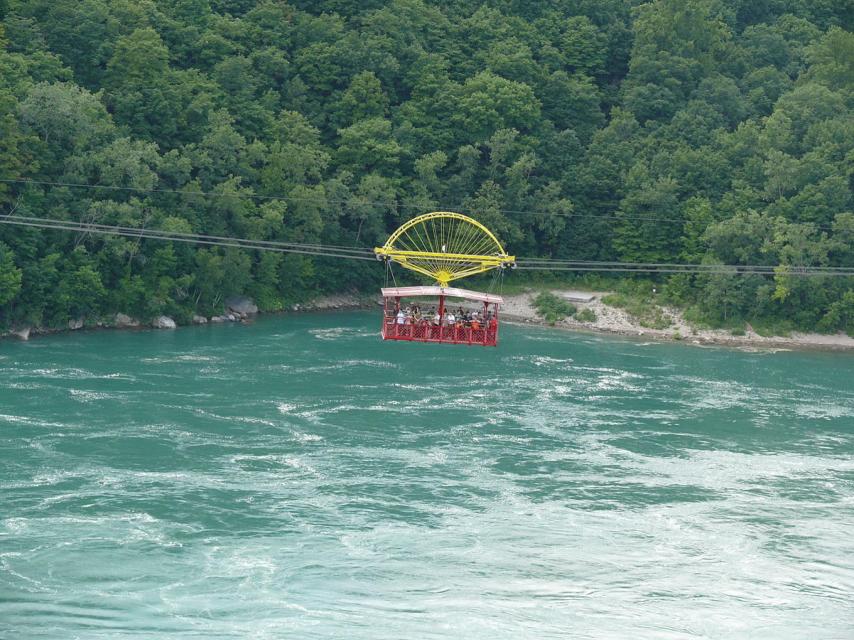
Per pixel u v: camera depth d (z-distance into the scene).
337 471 100.06
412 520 89.88
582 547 86.31
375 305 197.88
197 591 76.81
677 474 103.00
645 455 108.25
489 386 133.38
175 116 181.12
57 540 83.00
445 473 100.88
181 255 167.00
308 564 81.38
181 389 124.38
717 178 196.50
